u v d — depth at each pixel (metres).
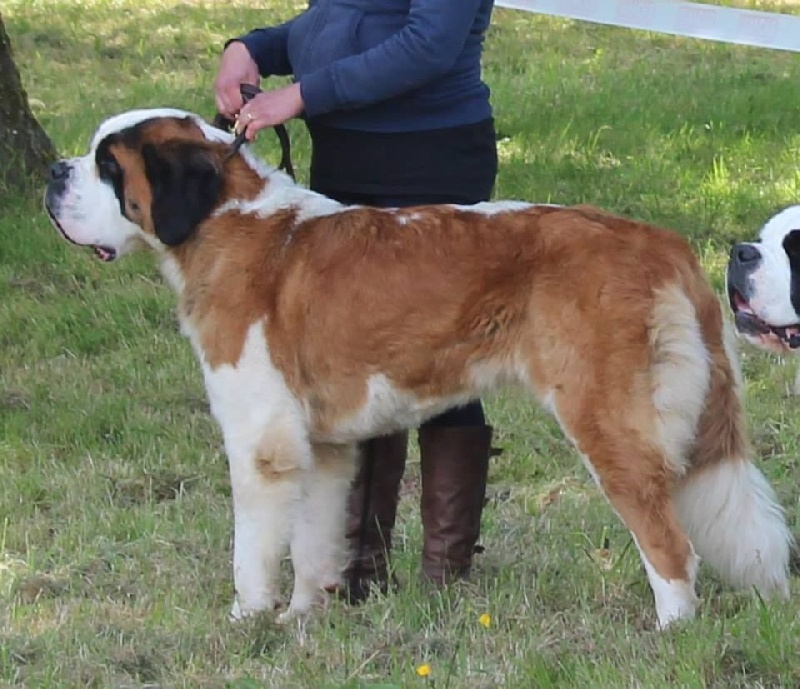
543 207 5.88
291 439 5.92
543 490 7.81
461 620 6.07
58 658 5.76
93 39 18.50
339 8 6.10
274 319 5.89
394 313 5.80
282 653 5.80
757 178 13.24
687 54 18.22
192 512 7.55
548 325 5.66
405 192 6.19
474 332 5.77
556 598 6.33
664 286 5.64
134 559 6.90
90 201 6.07
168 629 6.08
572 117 14.73
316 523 6.27
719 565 5.95
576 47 18.41
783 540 5.92
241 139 6.02
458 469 6.38
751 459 6.17
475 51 6.20
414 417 5.98
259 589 6.05
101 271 11.27
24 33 18.53
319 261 5.88
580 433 5.68
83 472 8.05
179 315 6.15
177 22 19.39
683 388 5.64
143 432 8.63
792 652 5.39
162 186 5.94
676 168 13.33
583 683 5.33
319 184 6.35
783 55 18.27
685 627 5.64
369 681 5.50
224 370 5.94
